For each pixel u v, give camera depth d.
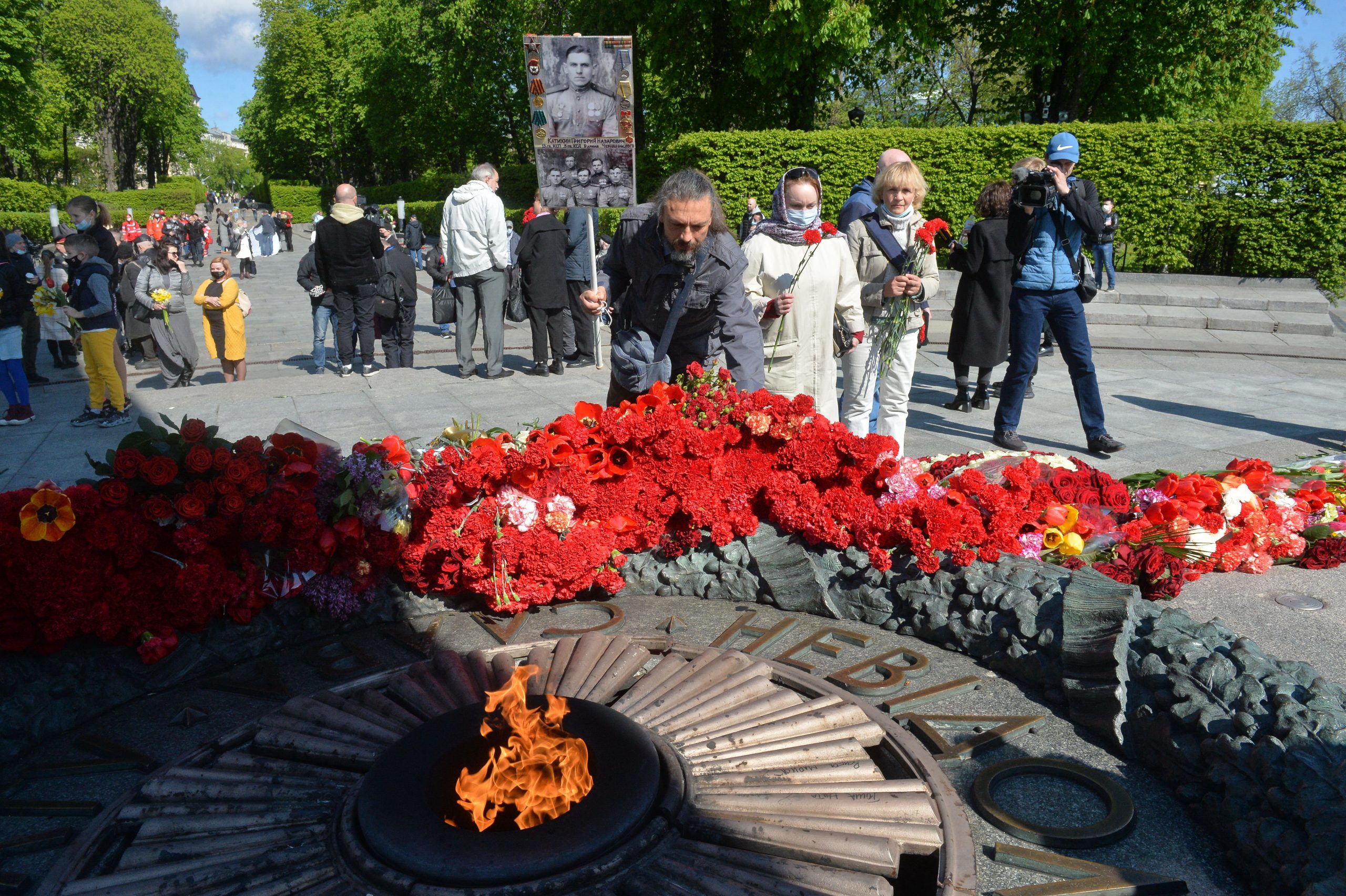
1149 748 2.44
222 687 2.90
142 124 69.62
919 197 4.93
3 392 7.84
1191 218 15.49
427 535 3.31
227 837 2.02
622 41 4.49
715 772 2.24
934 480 3.66
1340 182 14.42
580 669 2.75
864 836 2.02
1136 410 7.57
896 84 32.34
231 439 6.31
